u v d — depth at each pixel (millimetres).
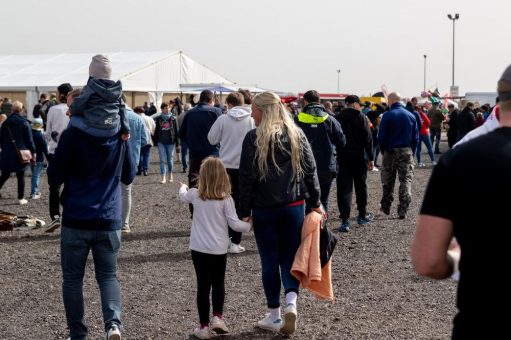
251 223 5594
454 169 2449
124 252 8930
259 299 6723
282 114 5520
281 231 5551
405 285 7195
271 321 5664
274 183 5426
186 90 41188
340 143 9062
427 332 5625
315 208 5520
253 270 7910
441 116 26812
